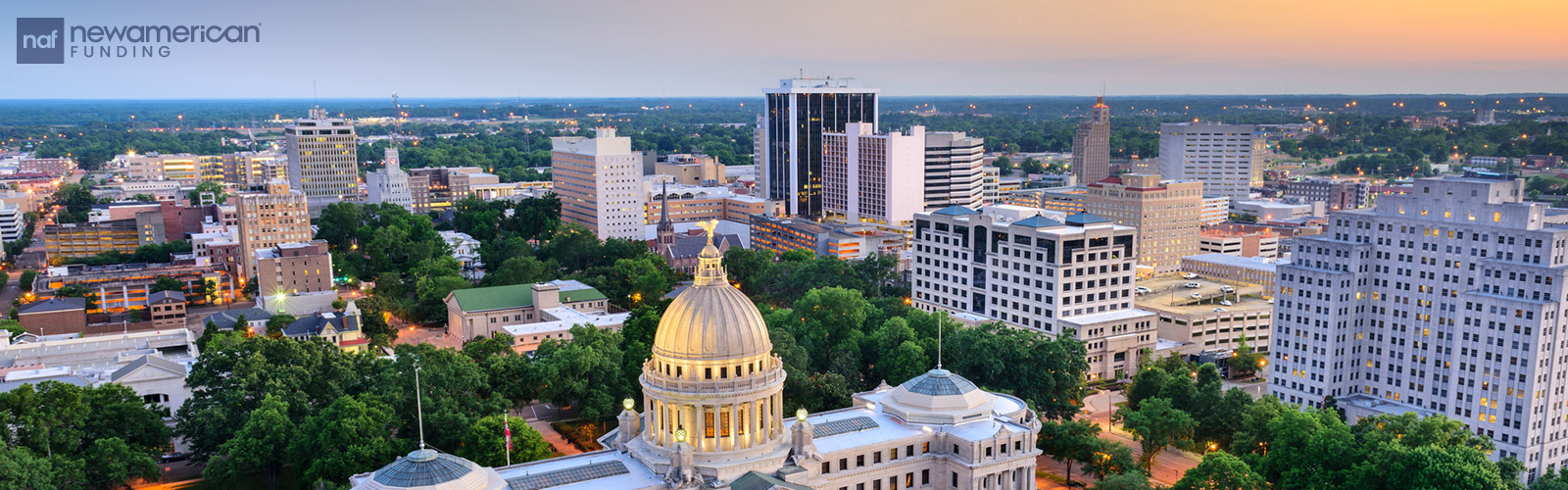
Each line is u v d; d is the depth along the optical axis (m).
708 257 151.00
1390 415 192.12
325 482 163.50
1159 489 177.25
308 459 178.75
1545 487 175.38
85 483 172.75
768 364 152.62
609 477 148.12
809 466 154.00
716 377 147.38
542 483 144.88
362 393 194.00
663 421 151.25
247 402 197.62
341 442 174.00
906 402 173.75
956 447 166.50
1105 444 186.00
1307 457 176.00
